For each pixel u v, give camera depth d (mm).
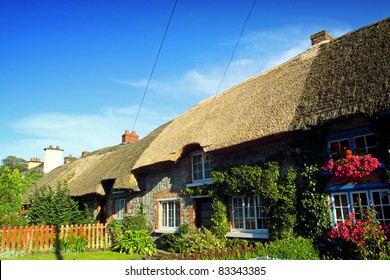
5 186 19203
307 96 10117
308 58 12539
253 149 11156
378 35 10336
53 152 37406
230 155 11906
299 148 9797
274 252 8109
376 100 7871
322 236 8766
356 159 8172
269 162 10219
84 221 17391
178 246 12789
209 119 14484
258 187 10273
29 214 17266
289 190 9586
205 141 12492
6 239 13469
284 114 10141
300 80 11344
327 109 8852
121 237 14312
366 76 8883
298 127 9148
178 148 13789
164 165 15125
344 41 11656
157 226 15133
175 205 14555
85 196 20500
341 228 8125
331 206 8891
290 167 9820
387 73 8406
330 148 9219
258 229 10648
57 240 14352
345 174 8336
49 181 26188
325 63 11172
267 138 10094
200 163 13641
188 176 13883
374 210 7816
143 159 16125
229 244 11148
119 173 17406
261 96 12688
